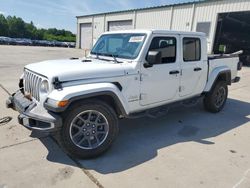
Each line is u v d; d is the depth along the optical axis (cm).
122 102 349
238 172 312
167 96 429
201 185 281
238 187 280
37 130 301
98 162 323
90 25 3238
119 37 418
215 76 527
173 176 297
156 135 421
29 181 275
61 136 311
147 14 2300
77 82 313
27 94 360
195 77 478
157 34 390
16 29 7262
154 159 336
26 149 348
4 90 696
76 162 320
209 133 441
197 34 471
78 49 3381
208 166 323
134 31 403
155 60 355
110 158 335
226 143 400
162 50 402
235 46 2423
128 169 309
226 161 339
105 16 2905
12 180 275
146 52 376
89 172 298
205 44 495
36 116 302
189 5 1900
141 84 377
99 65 348
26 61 1525
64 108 289
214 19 1748
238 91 844
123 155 345
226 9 1666
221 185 283
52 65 343
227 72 565
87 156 328
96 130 334
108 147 343
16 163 310
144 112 402
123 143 384
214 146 386
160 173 302
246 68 1609
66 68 321
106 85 326
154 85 397
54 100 290
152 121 490
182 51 438
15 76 939
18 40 4356
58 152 343
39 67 342
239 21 2205
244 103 675
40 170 297
